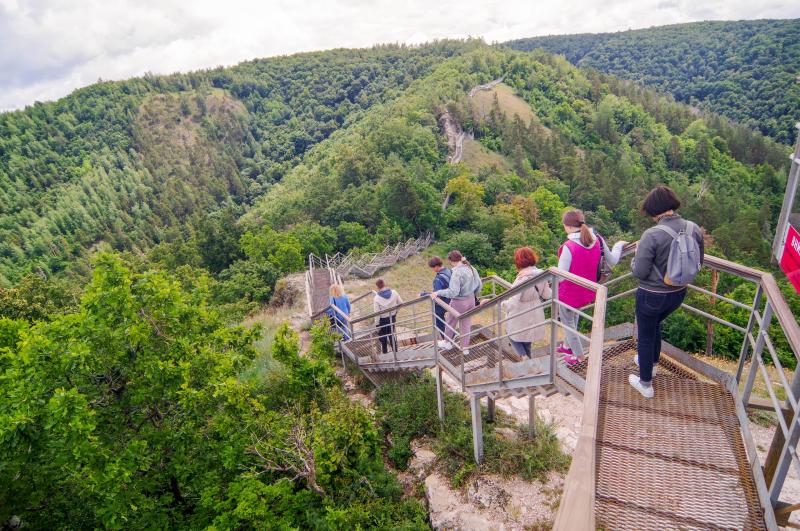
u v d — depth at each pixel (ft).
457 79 402.93
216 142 596.70
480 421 21.58
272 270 105.09
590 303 14.61
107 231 407.23
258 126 647.15
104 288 21.94
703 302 47.50
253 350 27.48
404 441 24.89
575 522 4.91
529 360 16.43
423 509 21.33
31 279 100.78
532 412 23.16
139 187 490.49
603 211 243.19
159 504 21.72
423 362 25.26
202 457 23.86
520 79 436.35
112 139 593.01
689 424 10.37
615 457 9.55
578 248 13.84
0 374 20.79
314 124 600.39
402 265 104.68
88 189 488.85
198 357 24.14
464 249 146.10
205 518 22.35
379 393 29.19
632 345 14.37
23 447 17.83
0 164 535.19
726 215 230.89
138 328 21.90
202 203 452.35
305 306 54.24
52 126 601.62
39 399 18.35
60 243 393.70
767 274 10.41
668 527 7.97
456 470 22.31
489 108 366.84
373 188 191.93
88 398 21.18
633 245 14.89
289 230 152.15
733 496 8.60
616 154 358.02
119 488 18.42
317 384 28.27
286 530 19.42
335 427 23.02
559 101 431.84
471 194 179.22
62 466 18.54
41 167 539.29
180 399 22.33
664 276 10.28
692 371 12.54
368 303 56.54
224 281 106.22
